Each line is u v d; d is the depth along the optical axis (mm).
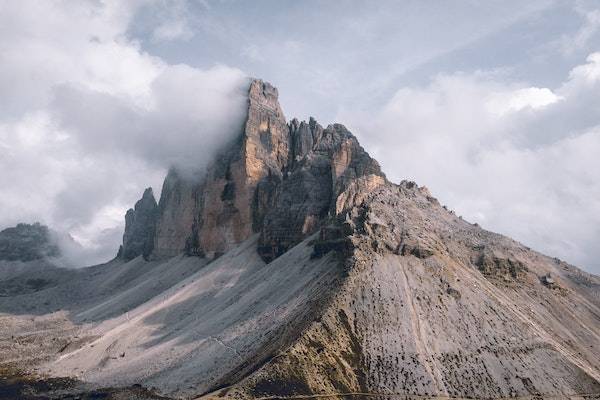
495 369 179750
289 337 193625
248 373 182625
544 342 195125
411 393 167875
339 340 185500
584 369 186625
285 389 167000
